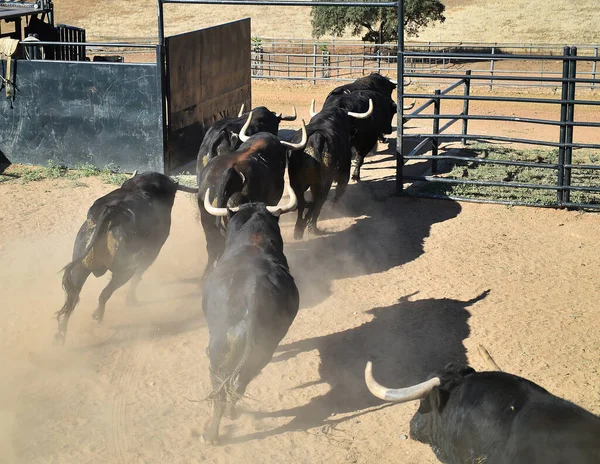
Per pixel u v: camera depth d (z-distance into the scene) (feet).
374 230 41.27
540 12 177.37
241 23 61.21
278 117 45.09
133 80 50.31
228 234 24.86
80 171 51.75
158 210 29.12
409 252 37.99
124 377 25.70
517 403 16.12
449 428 17.03
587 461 14.74
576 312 30.94
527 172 49.83
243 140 36.55
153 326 29.35
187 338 28.53
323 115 40.29
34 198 45.57
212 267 33.40
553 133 67.21
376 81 52.65
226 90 59.67
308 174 37.91
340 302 32.01
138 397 24.52
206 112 56.70
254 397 24.64
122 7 182.91
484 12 179.01
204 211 32.17
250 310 20.47
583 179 48.29
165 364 26.63
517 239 39.68
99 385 25.11
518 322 30.04
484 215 43.50
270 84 96.94
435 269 35.70
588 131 68.18
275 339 21.48
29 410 23.48
